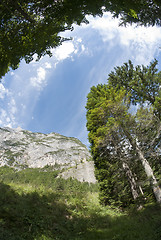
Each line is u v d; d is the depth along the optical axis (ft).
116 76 47.83
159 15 11.82
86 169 302.45
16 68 13.42
